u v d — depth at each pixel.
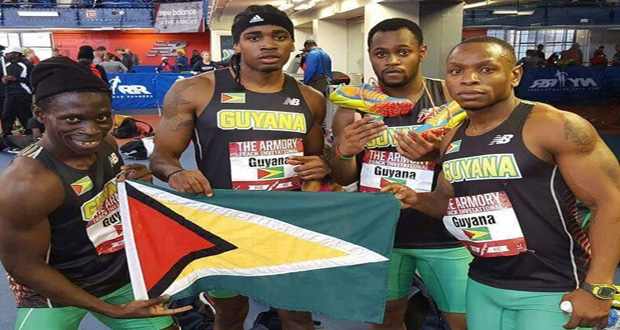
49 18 19.45
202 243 1.91
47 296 1.63
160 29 20.31
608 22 7.42
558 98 8.02
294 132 2.07
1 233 1.51
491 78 1.48
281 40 1.98
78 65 1.54
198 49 22.06
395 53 1.98
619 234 1.39
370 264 1.82
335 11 11.53
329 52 13.91
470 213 1.62
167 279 1.88
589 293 1.41
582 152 1.40
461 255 2.09
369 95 2.05
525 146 1.48
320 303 1.90
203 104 2.04
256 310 3.05
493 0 7.89
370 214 1.80
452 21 8.02
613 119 7.48
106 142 1.82
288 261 1.90
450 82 1.55
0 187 1.50
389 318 2.29
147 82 11.56
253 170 2.04
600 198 1.41
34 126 7.92
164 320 1.91
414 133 1.79
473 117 1.60
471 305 1.75
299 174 2.00
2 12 19.06
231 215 1.88
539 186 1.49
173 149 2.08
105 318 1.89
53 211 1.60
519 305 1.59
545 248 1.53
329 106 7.47
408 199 1.79
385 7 7.99
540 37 7.83
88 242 1.71
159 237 1.85
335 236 1.84
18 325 1.75
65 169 1.61
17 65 8.27
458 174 1.63
